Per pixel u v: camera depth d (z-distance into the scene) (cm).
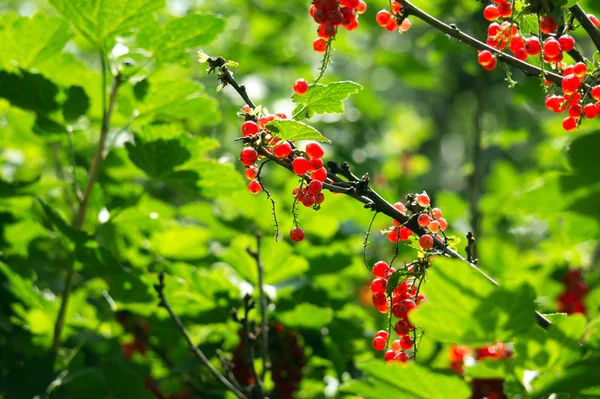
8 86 353
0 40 354
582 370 159
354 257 364
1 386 323
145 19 334
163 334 371
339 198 419
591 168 150
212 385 356
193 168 332
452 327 161
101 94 399
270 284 350
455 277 151
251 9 677
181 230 396
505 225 595
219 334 366
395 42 1031
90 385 349
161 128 322
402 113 972
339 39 698
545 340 161
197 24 337
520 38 227
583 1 305
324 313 332
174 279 331
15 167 521
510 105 807
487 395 269
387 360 207
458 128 1202
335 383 375
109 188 385
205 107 365
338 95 215
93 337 366
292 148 207
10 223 367
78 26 339
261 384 276
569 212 161
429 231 206
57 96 357
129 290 337
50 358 331
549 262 432
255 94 605
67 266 358
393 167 692
